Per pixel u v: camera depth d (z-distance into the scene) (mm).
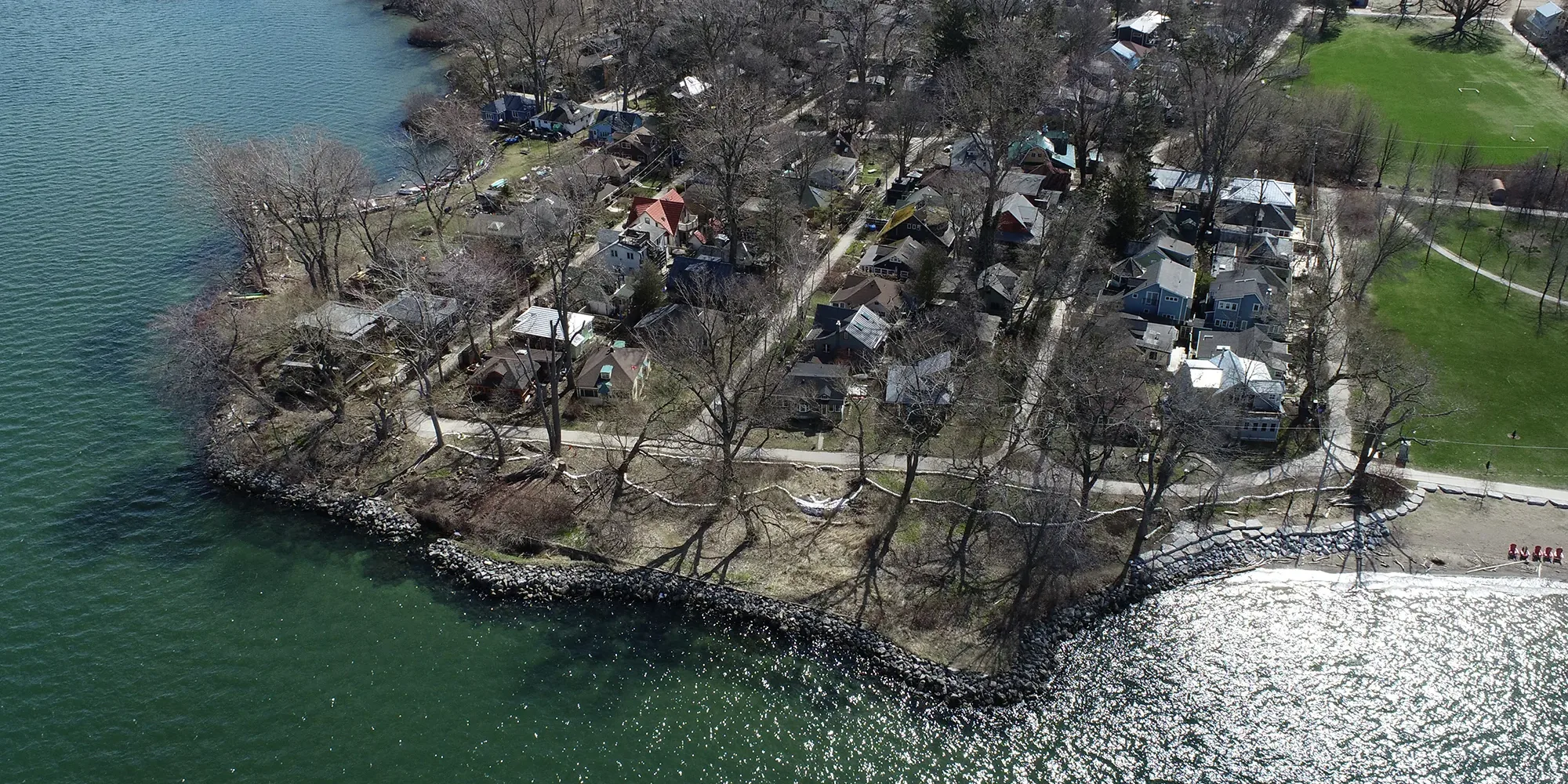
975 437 90000
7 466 86625
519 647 72438
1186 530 80875
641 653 72000
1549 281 107125
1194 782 63156
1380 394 93500
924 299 107062
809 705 68250
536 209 117625
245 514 83562
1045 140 140000
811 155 135625
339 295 107812
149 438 90750
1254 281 103812
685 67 162000
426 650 72000
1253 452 88312
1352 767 64188
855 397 95625
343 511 83562
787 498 84375
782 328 105250
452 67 174625
